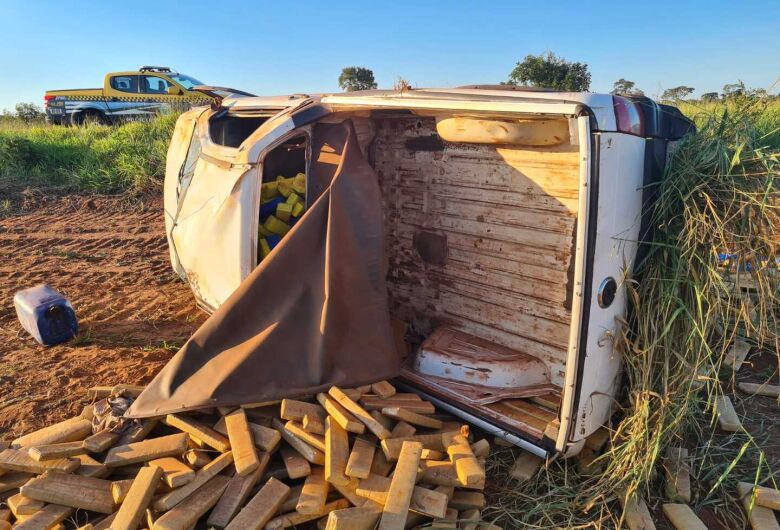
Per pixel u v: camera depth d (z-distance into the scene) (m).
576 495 3.05
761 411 3.96
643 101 3.08
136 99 17.22
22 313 4.95
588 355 2.90
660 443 3.16
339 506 2.84
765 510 2.98
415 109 3.43
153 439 3.08
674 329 3.07
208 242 4.06
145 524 2.71
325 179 3.77
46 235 8.54
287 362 3.31
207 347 3.35
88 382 4.27
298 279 3.41
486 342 3.75
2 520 2.76
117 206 10.11
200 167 4.63
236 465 2.85
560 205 3.24
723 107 3.52
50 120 17.77
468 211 3.71
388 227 4.26
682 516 2.95
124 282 6.55
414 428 3.24
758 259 3.08
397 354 3.62
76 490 2.79
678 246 3.01
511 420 3.25
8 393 4.09
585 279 2.78
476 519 2.84
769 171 2.96
